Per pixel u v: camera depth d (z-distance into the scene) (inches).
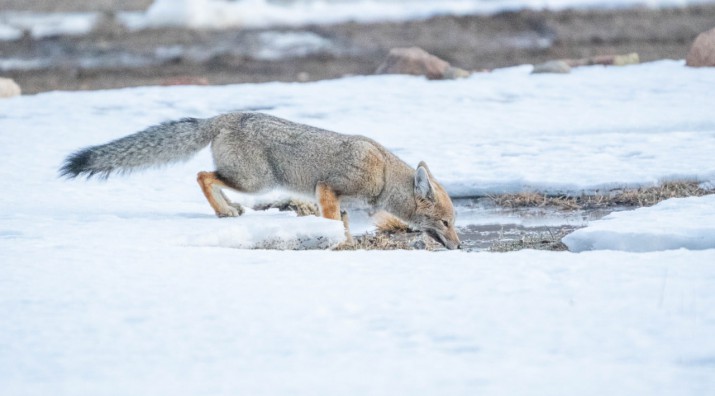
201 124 719.7
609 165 871.1
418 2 2596.0
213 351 401.1
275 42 2156.7
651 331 411.5
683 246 573.3
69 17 2469.2
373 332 421.1
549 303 453.7
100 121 1185.4
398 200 701.9
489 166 895.1
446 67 1498.5
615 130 1056.2
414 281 501.0
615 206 783.1
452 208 693.3
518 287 482.3
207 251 582.2
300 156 698.8
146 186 860.6
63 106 1293.1
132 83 1747.0
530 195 812.0
